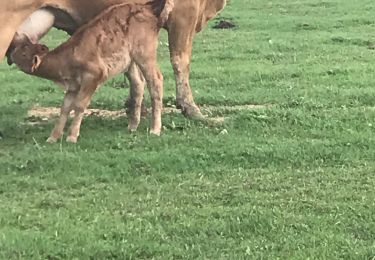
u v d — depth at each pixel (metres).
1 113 7.36
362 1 15.40
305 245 4.41
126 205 4.97
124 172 5.56
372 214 4.80
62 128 6.30
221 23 12.75
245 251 4.33
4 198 5.11
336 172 5.56
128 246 4.38
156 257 4.29
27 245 4.37
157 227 4.62
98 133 6.51
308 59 9.93
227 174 5.55
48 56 6.19
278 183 5.35
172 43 6.89
